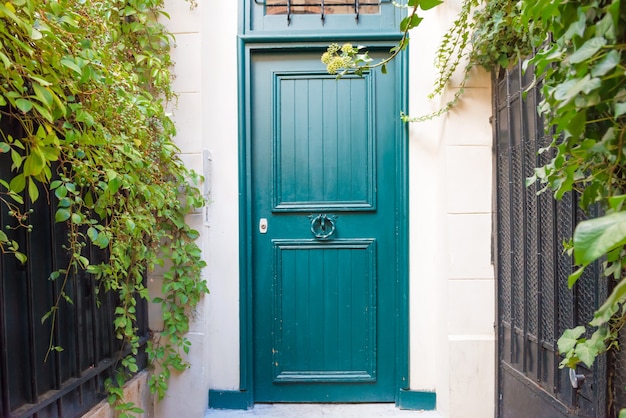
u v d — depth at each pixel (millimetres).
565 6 787
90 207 1341
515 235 1724
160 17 2059
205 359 2064
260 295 2182
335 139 2172
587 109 782
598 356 1146
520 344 1687
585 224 558
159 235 1803
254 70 2164
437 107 2080
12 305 1240
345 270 2176
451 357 1940
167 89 1913
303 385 2188
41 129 1026
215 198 2127
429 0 998
